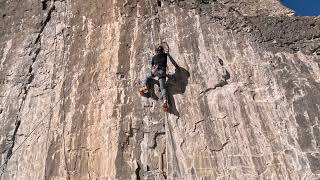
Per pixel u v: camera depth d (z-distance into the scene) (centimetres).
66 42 1206
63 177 1004
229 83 1075
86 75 1131
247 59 1109
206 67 1095
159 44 1135
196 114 1033
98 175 984
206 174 961
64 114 1087
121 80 1091
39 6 1277
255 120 1023
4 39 1249
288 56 1121
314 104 1038
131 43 1148
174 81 1077
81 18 1240
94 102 1079
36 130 1081
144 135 1010
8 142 1075
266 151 984
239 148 990
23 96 1136
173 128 1017
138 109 1041
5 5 1309
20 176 1030
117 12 1210
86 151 1022
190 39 1142
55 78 1150
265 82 1073
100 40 1179
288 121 1017
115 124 1027
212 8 1197
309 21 1171
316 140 987
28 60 1191
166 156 986
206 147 993
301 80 1077
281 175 951
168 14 1190
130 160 981
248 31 1153
